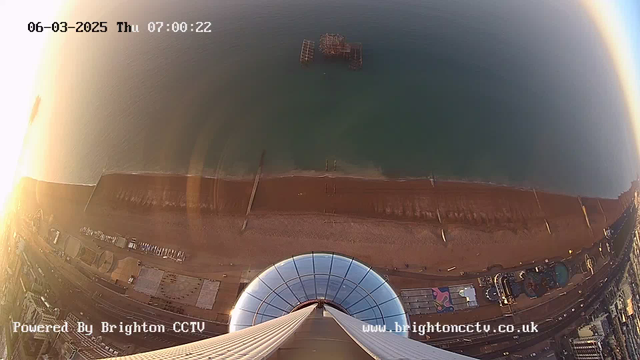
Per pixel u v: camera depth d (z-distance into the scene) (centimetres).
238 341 2078
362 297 3078
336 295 3078
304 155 4972
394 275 4112
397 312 3034
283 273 3178
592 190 4759
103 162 4872
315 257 3272
